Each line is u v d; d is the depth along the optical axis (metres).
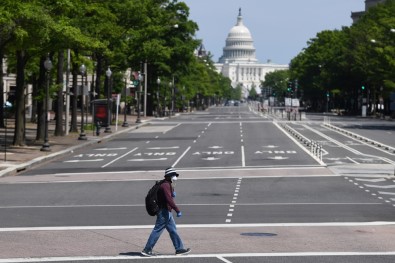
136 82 125.06
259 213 32.50
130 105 167.88
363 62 169.88
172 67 167.25
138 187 42.66
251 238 26.19
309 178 47.38
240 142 81.00
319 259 22.33
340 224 29.39
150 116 163.25
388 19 154.62
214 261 22.02
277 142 80.81
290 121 139.00
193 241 25.55
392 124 127.44
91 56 104.56
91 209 33.81
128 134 96.69
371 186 43.16
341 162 58.53
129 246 24.70
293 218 31.02
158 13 130.25
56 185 43.81
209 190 41.09
